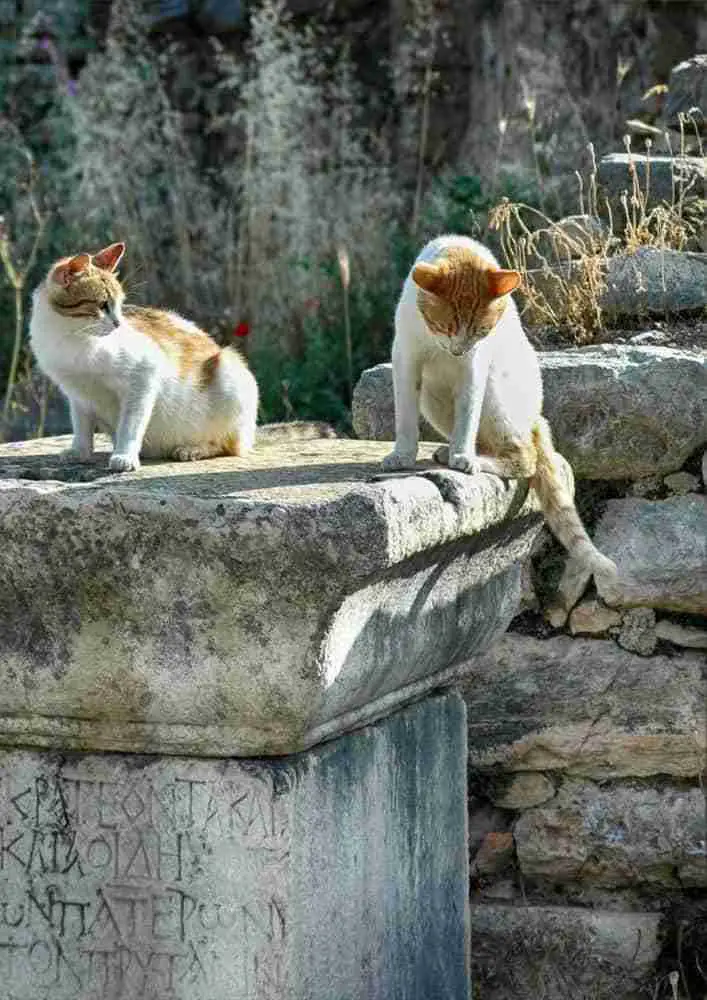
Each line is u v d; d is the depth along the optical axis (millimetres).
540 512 10039
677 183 13938
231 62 24000
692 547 11133
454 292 9297
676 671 11203
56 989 8773
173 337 10297
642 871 11336
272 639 8078
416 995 9570
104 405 10055
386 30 26000
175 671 8266
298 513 7934
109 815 8602
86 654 8391
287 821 8312
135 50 25734
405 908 9445
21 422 20312
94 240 23297
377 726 9156
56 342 9742
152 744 8516
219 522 7988
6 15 26203
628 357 11391
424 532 8391
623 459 11211
